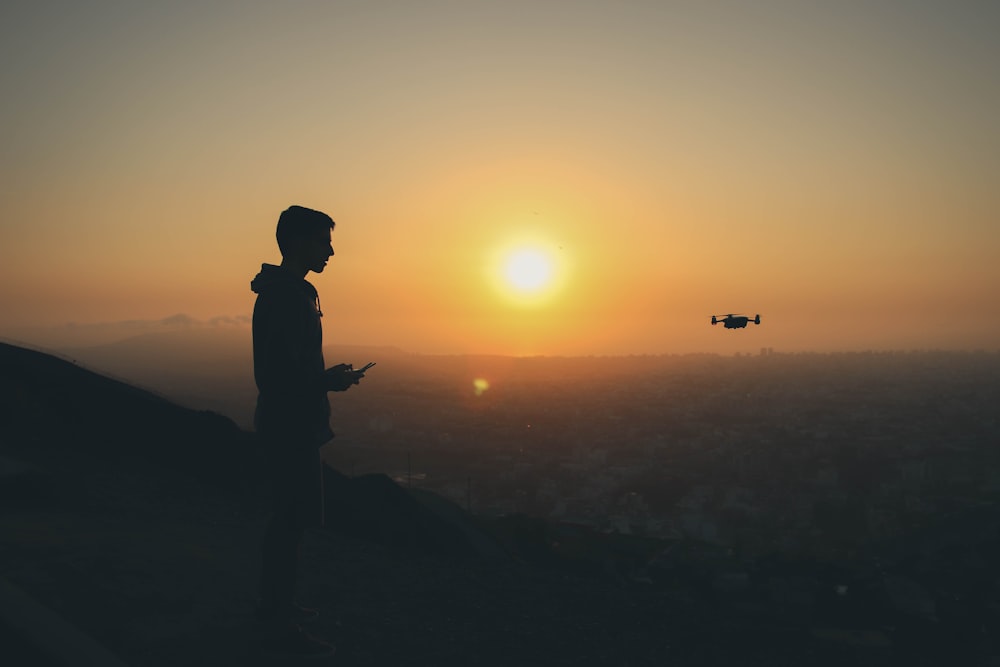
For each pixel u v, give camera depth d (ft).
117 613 10.27
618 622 13.79
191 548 14.43
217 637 10.14
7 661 7.19
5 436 21.80
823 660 12.99
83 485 18.86
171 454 23.53
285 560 10.37
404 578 15.14
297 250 10.50
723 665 12.23
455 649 11.47
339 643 11.02
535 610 13.99
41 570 11.17
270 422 10.09
